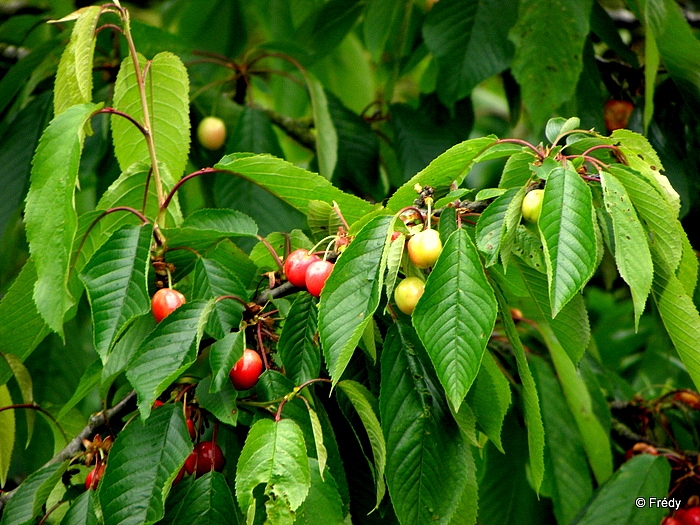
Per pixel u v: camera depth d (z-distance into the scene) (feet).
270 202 4.63
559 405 4.55
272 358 3.64
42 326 3.89
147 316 3.64
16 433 4.64
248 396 3.57
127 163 4.00
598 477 4.51
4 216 4.68
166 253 3.75
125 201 3.85
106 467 3.50
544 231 3.33
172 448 3.51
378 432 3.55
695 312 3.49
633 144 3.55
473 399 3.60
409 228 3.50
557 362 4.41
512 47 4.67
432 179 3.61
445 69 4.69
